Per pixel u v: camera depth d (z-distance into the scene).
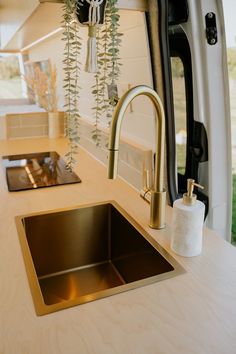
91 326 0.61
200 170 1.18
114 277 1.14
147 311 0.64
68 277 1.14
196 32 1.00
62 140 2.15
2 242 0.92
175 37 1.07
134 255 1.02
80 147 2.00
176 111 1.18
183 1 0.97
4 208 1.15
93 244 1.21
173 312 0.64
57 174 1.51
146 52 1.18
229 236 1.27
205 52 1.02
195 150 1.15
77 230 1.17
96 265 1.21
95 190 1.32
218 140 1.12
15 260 0.83
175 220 0.83
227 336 0.58
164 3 0.97
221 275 0.76
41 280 1.11
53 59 2.37
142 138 1.35
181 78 1.13
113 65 1.00
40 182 1.41
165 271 0.83
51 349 0.56
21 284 0.73
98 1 0.89
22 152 1.86
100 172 1.55
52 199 1.23
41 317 0.63
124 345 0.56
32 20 1.24
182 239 0.82
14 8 1.47
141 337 0.58
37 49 2.86
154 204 0.97
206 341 0.57
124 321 0.62
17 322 0.62
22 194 1.28
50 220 1.11
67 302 0.67
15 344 0.57
